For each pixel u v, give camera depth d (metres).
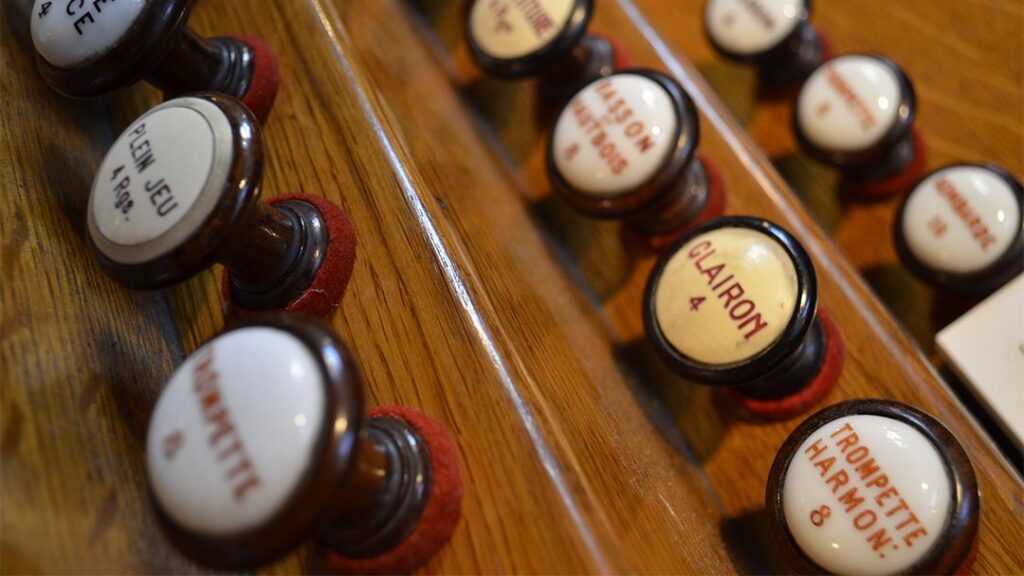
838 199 0.35
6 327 0.25
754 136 0.36
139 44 0.27
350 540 0.25
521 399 0.26
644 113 0.30
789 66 0.36
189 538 0.23
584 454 0.27
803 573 0.26
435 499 0.25
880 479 0.26
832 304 0.30
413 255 0.28
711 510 0.30
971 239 0.30
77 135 0.30
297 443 0.22
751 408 0.30
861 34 0.36
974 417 0.30
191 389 0.23
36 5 0.27
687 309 0.28
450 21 0.37
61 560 0.24
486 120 0.36
